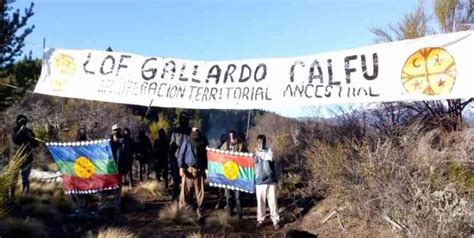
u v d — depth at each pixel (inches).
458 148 304.8
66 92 350.0
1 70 421.7
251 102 326.6
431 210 273.6
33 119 788.6
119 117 933.8
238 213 392.5
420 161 303.9
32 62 451.5
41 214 375.9
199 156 406.3
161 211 413.1
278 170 492.7
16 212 365.7
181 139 453.7
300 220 385.4
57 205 414.9
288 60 327.0
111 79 349.1
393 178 303.0
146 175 635.5
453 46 288.4
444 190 276.4
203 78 338.6
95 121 831.1
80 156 415.2
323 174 374.3
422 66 293.7
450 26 345.1
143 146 601.9
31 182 479.8
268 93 324.8
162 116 1048.2
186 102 336.5
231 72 335.6
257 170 382.3
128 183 578.9
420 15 355.6
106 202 442.9
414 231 275.3
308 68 320.8
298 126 502.6
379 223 314.2
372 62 305.9
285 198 441.1
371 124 376.5
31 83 442.0
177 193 455.8
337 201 363.3
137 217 409.4
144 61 348.8
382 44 306.2
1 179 275.4
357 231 325.4
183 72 342.6
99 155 414.0
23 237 313.6
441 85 288.0
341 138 386.0
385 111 367.9
